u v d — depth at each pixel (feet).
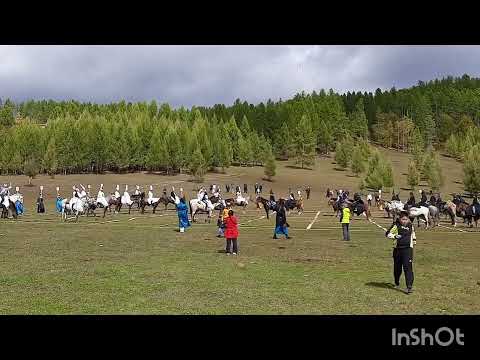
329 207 204.13
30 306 36.99
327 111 520.83
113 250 68.13
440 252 68.69
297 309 36.81
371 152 411.13
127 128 372.58
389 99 598.34
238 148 405.39
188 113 522.06
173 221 121.70
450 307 37.91
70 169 358.84
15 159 329.93
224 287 43.86
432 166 320.70
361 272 52.08
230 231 65.46
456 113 590.96
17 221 120.06
